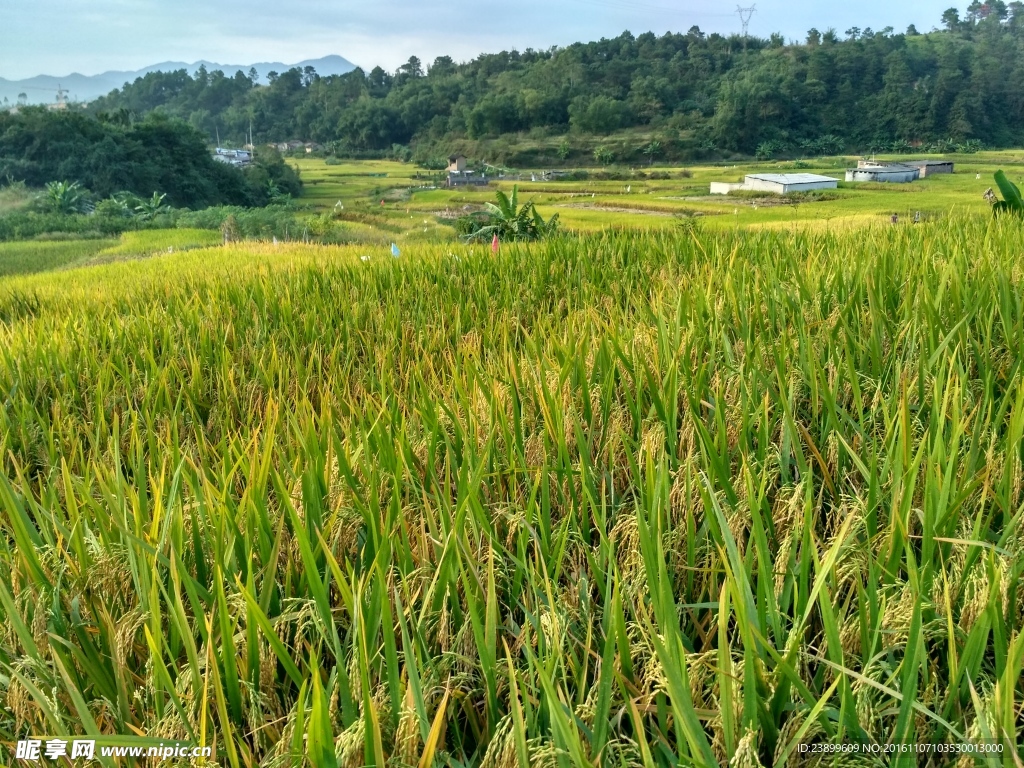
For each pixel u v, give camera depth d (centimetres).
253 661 222
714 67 16425
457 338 573
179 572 245
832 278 528
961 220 976
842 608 223
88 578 262
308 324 656
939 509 236
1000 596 204
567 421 349
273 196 10050
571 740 168
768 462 311
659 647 181
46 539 288
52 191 7200
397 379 493
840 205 6322
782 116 13638
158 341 679
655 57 17075
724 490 280
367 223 6931
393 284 829
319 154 16775
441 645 234
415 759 193
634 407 357
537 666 180
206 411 511
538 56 19738
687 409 343
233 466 320
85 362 604
